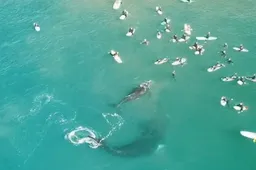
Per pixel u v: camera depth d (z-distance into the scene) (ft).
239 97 200.64
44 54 229.45
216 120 189.06
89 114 192.24
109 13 263.08
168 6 268.00
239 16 256.11
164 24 249.96
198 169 167.12
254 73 213.66
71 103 198.39
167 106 196.85
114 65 221.87
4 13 262.88
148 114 192.34
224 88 206.08
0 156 173.17
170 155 172.45
